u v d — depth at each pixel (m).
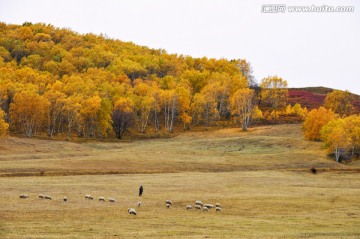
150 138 154.38
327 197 58.75
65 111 146.88
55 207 45.03
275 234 33.91
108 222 38.19
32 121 143.75
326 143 110.81
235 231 35.09
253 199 55.69
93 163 85.81
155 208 47.62
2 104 156.88
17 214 40.12
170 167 88.00
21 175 70.12
